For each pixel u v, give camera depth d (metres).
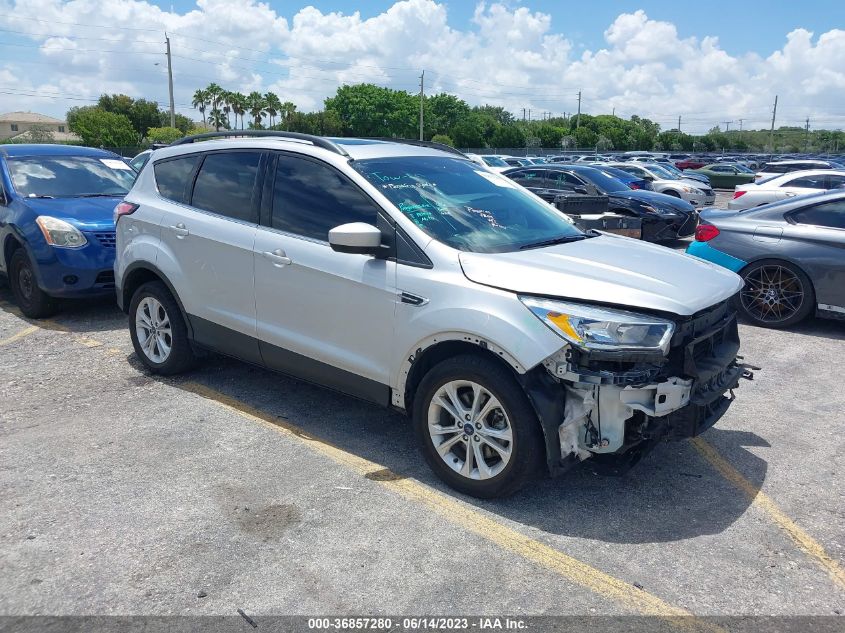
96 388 5.44
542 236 4.36
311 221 4.40
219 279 4.87
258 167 4.77
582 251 4.11
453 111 111.88
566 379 3.39
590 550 3.36
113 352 6.35
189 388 5.45
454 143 88.06
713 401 3.75
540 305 3.45
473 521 3.60
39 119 112.25
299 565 3.21
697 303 3.57
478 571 3.18
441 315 3.69
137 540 3.39
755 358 6.51
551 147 94.00
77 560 3.22
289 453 4.36
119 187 8.50
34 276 7.24
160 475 4.04
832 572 3.22
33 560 3.22
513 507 3.74
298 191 4.52
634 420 3.51
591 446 3.49
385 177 4.30
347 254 4.15
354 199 4.23
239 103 84.69
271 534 3.45
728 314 4.08
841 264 7.08
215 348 5.08
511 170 14.81
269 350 4.67
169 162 5.45
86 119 63.38
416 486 3.96
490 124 93.12
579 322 3.36
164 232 5.24
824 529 3.58
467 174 4.82
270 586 3.06
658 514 3.70
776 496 3.91
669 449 4.50
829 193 7.46
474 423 3.72
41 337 6.88
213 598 2.98
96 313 7.86
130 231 5.55
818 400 5.41
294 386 5.53
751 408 5.24
